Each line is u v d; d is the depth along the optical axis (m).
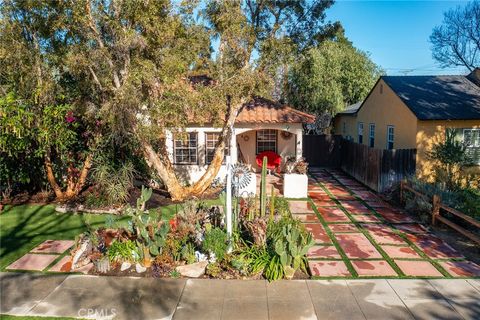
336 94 26.56
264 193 9.74
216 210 10.27
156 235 8.02
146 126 11.09
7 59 11.13
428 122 15.16
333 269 8.17
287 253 7.85
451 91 17.42
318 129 27.16
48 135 11.91
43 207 12.77
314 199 14.46
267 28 14.33
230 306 6.72
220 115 12.99
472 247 9.45
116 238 8.55
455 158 14.02
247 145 20.12
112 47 10.99
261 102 18.19
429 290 7.25
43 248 9.23
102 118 11.74
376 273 7.98
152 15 10.55
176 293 7.14
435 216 11.02
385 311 6.54
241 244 8.73
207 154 16.91
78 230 10.55
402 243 9.73
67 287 7.32
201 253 8.32
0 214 12.02
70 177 13.68
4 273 7.89
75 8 10.04
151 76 10.58
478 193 13.91
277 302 6.84
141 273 7.87
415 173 15.38
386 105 18.39
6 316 6.32
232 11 12.03
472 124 15.20
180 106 10.93
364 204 13.67
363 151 17.38
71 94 12.70
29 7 10.42
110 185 12.43
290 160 17.61
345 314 6.46
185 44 11.46
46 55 11.39
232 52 12.63
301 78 26.22
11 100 11.15
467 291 7.21
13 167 13.76
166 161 13.73
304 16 14.84
